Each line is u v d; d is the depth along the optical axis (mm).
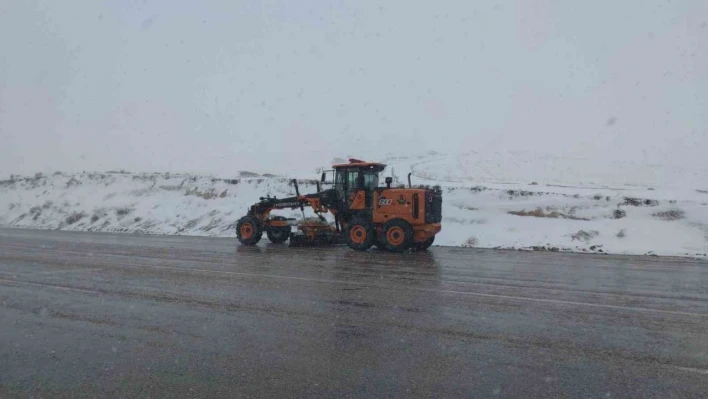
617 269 12469
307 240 18359
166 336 6727
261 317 7617
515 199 20766
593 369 5457
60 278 11055
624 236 17250
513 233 18750
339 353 5992
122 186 32031
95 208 29875
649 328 6984
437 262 13781
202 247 17656
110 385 5168
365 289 9719
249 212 19625
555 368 5488
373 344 6309
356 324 7203
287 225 18906
